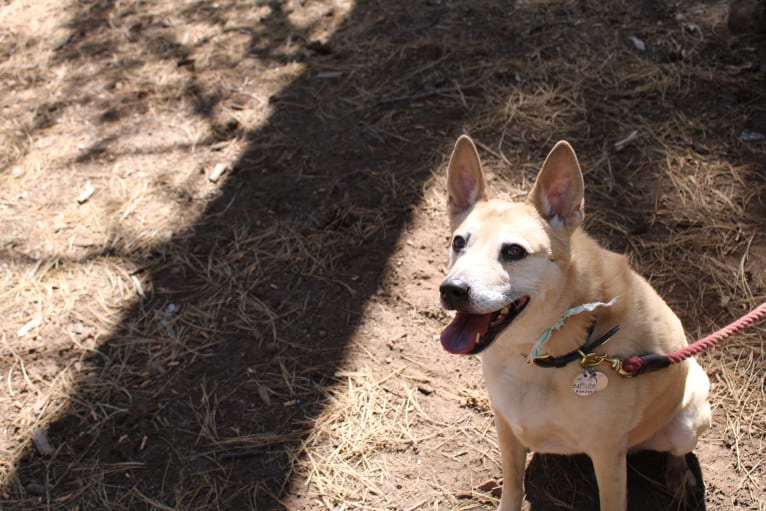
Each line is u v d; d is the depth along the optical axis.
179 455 1.29
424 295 1.49
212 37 2.22
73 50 2.21
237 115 1.91
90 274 1.56
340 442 1.29
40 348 1.44
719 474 1.23
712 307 1.44
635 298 1.10
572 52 1.97
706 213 1.58
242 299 1.51
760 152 1.68
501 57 1.99
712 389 1.33
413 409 1.33
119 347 1.44
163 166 1.79
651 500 1.22
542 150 1.73
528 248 1.05
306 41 2.16
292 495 1.23
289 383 1.37
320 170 1.75
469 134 1.79
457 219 1.16
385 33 2.15
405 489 1.24
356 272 1.54
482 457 1.27
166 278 1.55
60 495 1.24
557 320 1.05
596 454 1.10
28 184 1.76
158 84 2.04
